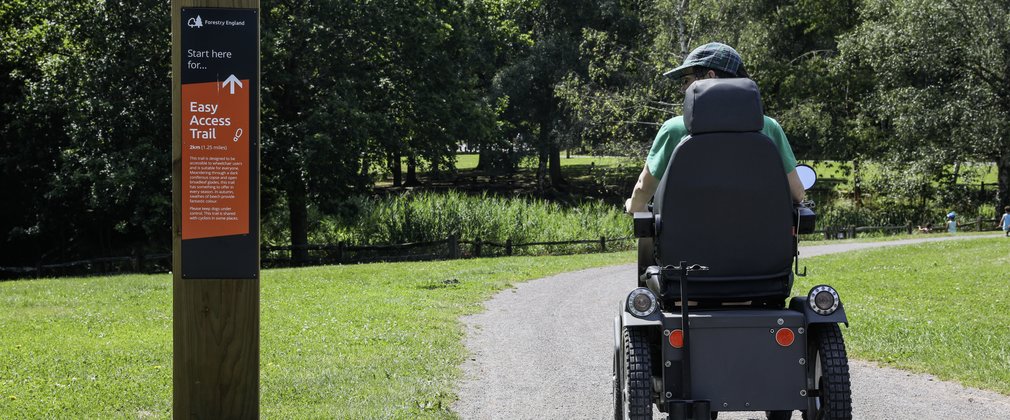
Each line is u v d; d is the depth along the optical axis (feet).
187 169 17.10
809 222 16.69
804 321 15.89
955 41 125.59
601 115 143.02
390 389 25.77
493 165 179.93
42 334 37.73
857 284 54.39
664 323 16.02
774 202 16.19
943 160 130.82
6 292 55.77
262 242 111.45
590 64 143.33
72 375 28.40
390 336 35.96
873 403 24.50
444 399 25.03
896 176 141.18
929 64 128.57
